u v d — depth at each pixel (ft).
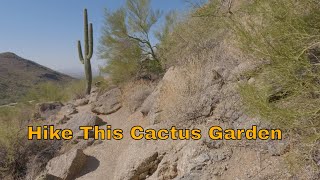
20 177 27.68
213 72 21.43
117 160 24.80
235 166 15.61
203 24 26.99
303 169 13.04
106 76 43.42
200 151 17.12
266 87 12.68
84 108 39.47
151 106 27.55
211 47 25.21
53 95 56.70
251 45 13.30
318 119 11.56
